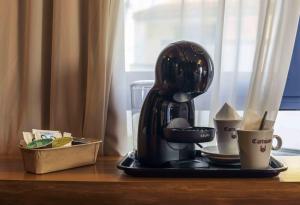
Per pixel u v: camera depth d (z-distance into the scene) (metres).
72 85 1.25
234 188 0.87
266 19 1.17
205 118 1.27
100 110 1.21
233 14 1.26
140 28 1.34
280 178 0.92
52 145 1.02
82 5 1.27
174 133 0.95
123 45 1.27
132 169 0.94
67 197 0.91
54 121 1.25
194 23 1.28
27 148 0.99
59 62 1.24
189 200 0.88
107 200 0.90
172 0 1.31
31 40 1.24
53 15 1.25
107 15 1.20
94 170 1.03
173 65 0.96
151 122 1.01
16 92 1.28
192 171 0.92
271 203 0.87
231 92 1.28
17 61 1.28
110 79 1.24
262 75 1.19
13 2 1.26
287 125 1.42
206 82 0.98
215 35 1.26
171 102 1.02
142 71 1.34
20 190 0.91
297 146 1.43
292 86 1.42
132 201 0.89
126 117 1.30
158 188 0.88
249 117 0.98
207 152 1.07
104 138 1.27
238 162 1.01
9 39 1.27
